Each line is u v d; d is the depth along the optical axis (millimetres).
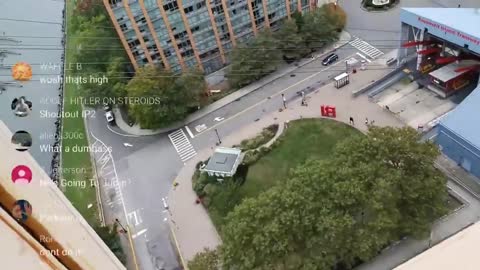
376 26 92188
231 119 79562
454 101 74312
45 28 110875
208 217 64375
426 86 77188
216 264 50938
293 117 77000
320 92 81062
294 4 89062
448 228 56094
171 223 64812
